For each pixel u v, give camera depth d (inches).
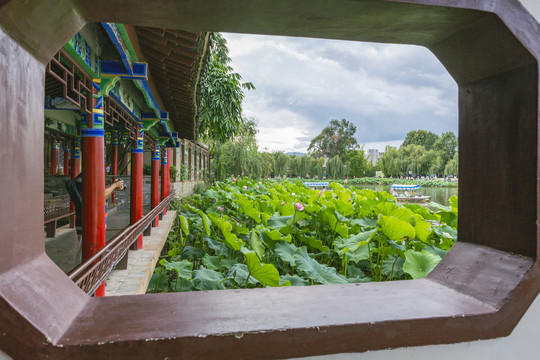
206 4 37.4
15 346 30.5
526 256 42.5
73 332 33.4
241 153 903.7
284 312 39.0
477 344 40.8
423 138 4001.0
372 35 46.5
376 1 36.8
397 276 149.9
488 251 48.2
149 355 32.2
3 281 31.2
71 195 146.9
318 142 3668.8
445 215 211.8
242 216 272.1
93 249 130.0
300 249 147.8
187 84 200.2
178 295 44.4
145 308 39.8
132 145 241.1
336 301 42.9
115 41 112.3
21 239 34.8
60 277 40.6
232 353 33.6
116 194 484.1
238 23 42.2
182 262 135.0
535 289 41.6
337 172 2618.1
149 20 41.3
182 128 388.8
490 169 47.5
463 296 45.5
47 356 30.7
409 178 2623.0
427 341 38.6
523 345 42.8
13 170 32.8
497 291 42.8
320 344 35.5
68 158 448.1
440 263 54.7
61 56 100.2
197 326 35.0
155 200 335.3
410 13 39.8
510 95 43.6
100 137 132.6
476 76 48.8
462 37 45.0
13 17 30.5
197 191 688.4
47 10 33.4
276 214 235.6
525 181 41.9
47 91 168.9
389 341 37.4
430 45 49.8
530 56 39.5
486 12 39.0
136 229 175.3
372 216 222.2
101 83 135.2
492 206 47.6
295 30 44.9
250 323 35.9
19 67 33.6
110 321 36.1
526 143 41.4
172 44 142.5
